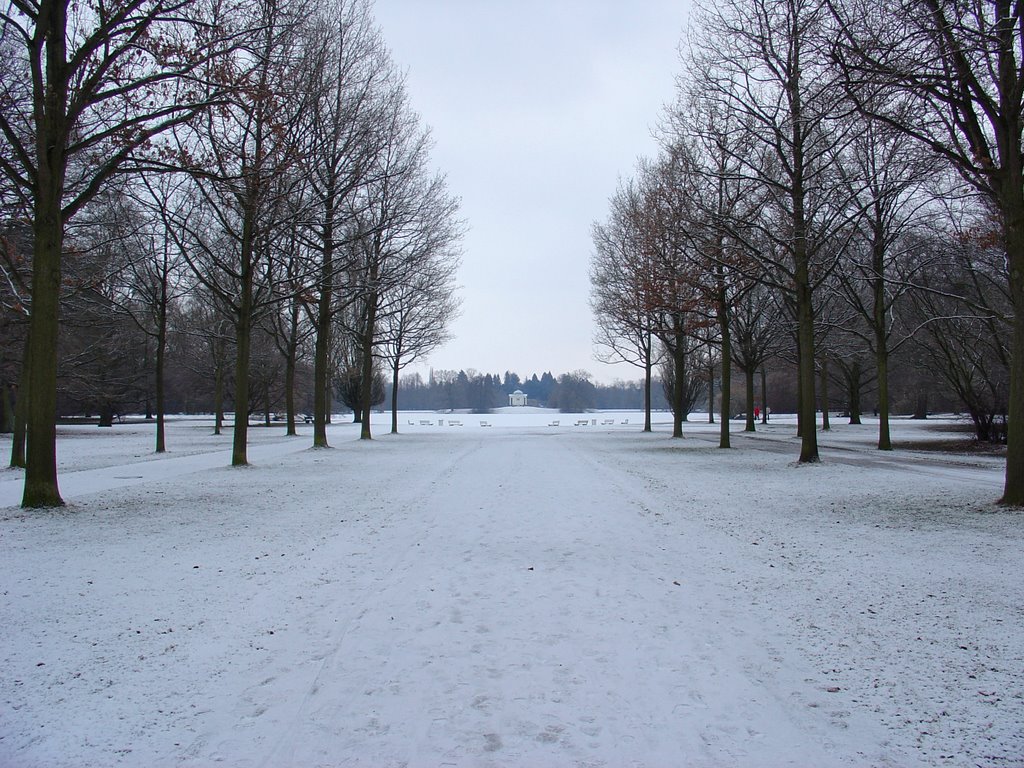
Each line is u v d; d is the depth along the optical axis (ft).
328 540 26.89
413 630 16.63
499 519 31.27
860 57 33.68
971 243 60.18
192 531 28.84
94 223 61.87
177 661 14.78
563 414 362.94
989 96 34.40
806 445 56.95
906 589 19.84
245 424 58.03
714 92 71.36
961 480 44.86
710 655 15.02
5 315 69.15
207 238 67.97
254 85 39.34
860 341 113.39
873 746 11.21
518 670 14.21
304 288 60.23
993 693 13.10
